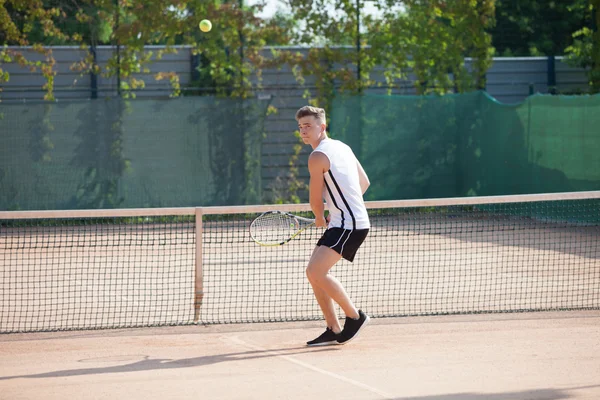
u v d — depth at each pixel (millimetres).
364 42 16219
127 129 15242
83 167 15164
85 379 5180
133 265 10086
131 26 15328
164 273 9492
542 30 28406
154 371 5367
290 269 9711
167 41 15727
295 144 16047
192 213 6969
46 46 15531
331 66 16172
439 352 5844
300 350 5953
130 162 15297
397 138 16297
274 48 15883
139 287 8625
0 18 14852
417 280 8961
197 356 5789
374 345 6078
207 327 6809
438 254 10930
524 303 7723
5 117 14852
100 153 15203
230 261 10336
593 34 15781
